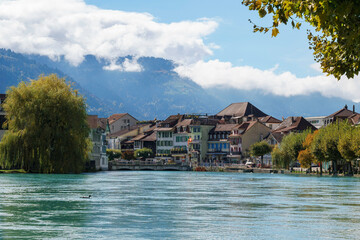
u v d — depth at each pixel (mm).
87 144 105750
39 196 52719
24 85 101062
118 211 41125
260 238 29562
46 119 98250
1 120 123938
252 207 45281
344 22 14797
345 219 37531
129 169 185750
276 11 15094
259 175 137250
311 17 15398
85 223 34469
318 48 17656
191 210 42562
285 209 43906
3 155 97188
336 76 16844
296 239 29375
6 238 28750
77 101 100625
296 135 150125
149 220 36281
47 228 32219
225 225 34281
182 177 116875
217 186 77500
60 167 97875
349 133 117750
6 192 57344
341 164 141250
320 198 54812
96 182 81688
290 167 157000
